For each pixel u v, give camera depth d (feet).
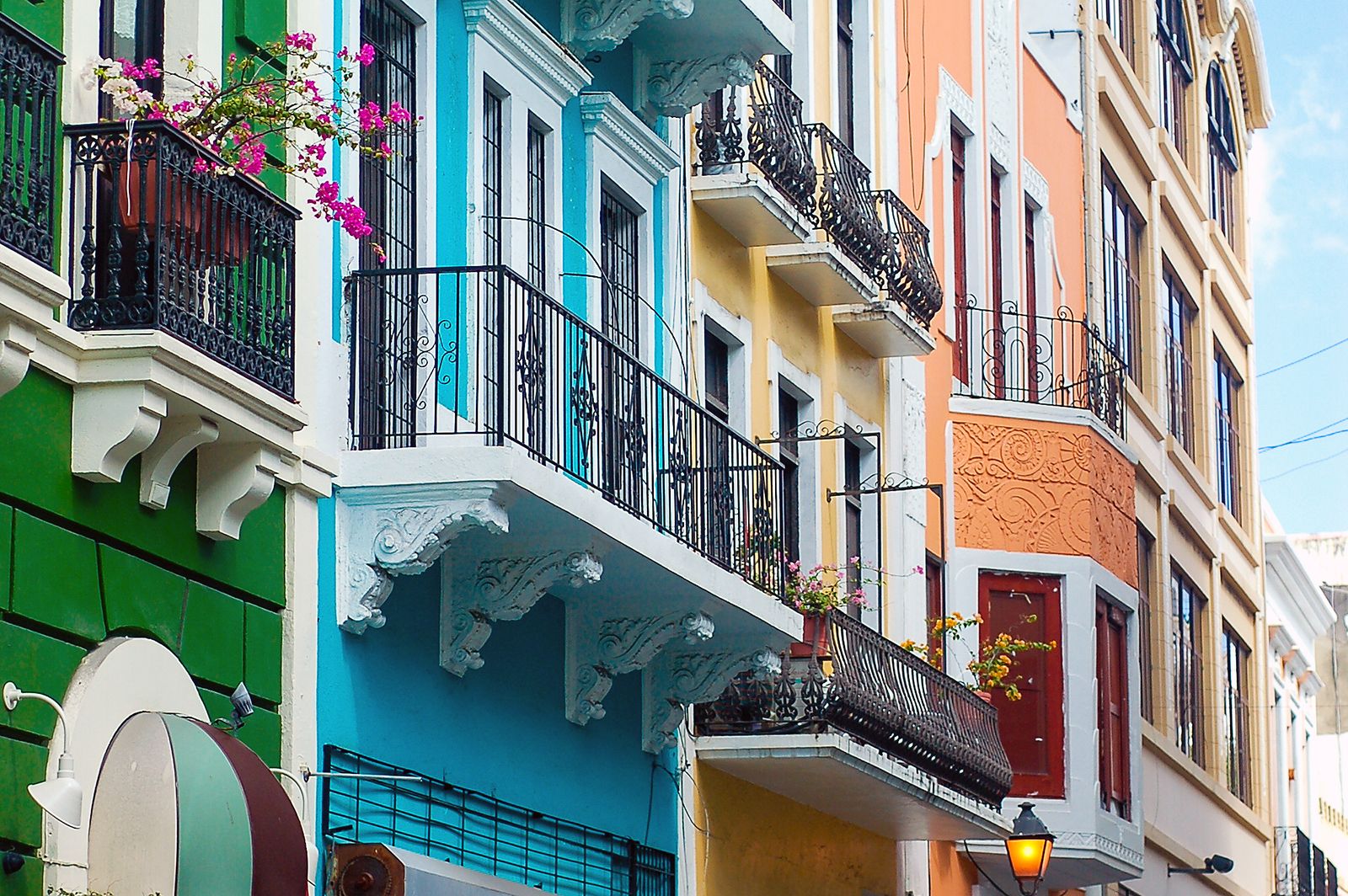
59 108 46.57
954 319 101.09
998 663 91.40
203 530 50.85
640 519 63.00
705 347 78.84
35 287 43.96
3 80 43.16
